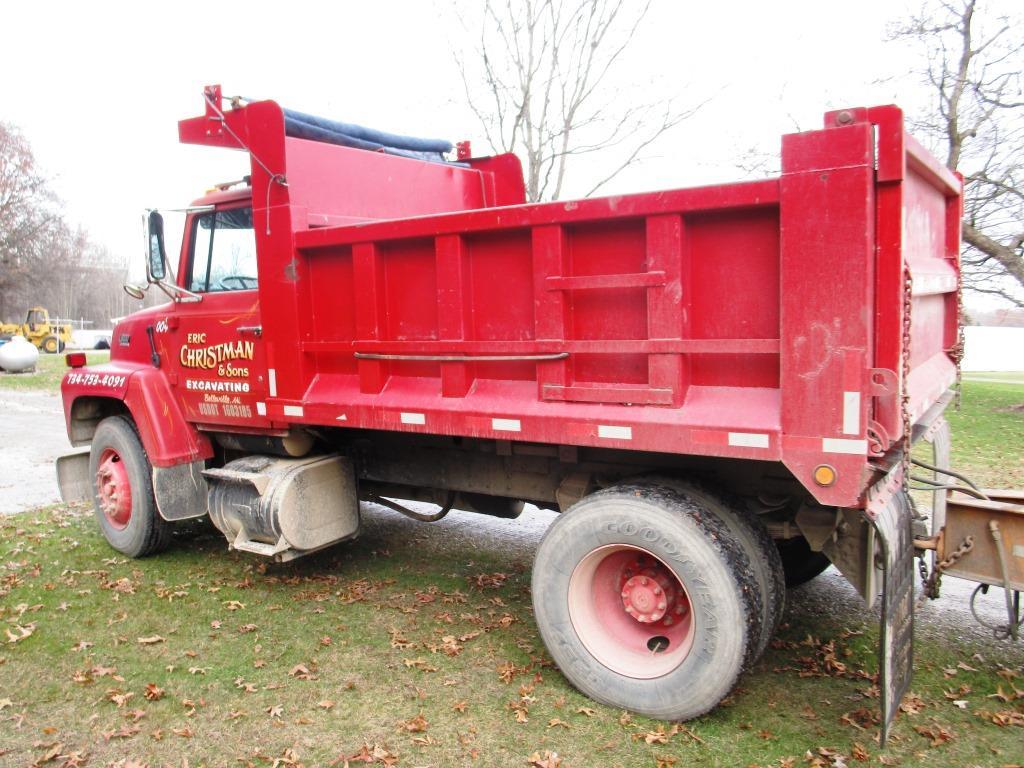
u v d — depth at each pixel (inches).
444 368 149.3
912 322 125.6
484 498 194.2
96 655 161.3
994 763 119.1
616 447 128.7
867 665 152.6
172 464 208.4
